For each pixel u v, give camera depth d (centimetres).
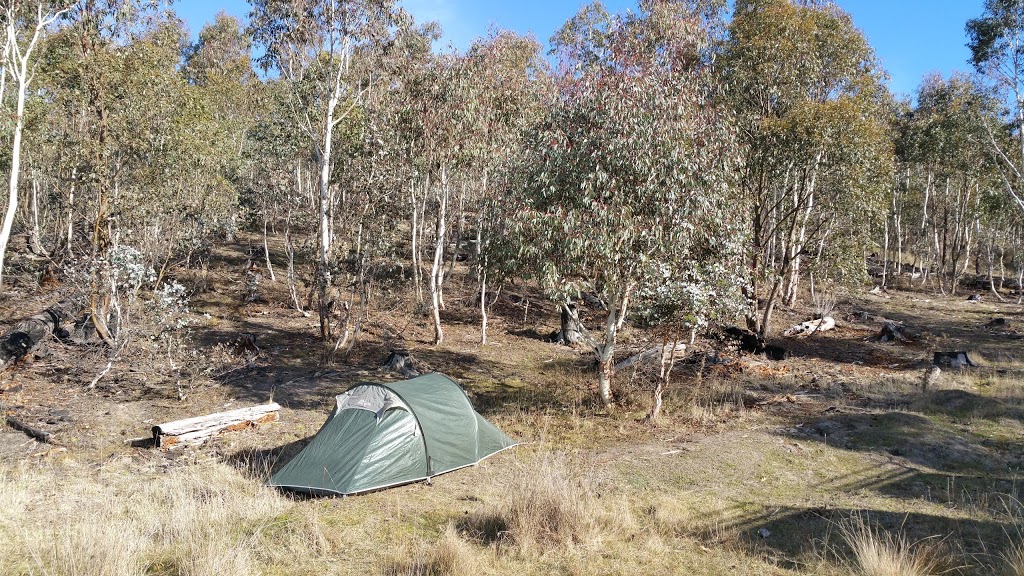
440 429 921
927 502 772
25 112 1716
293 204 2492
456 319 2252
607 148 1067
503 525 707
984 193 3284
